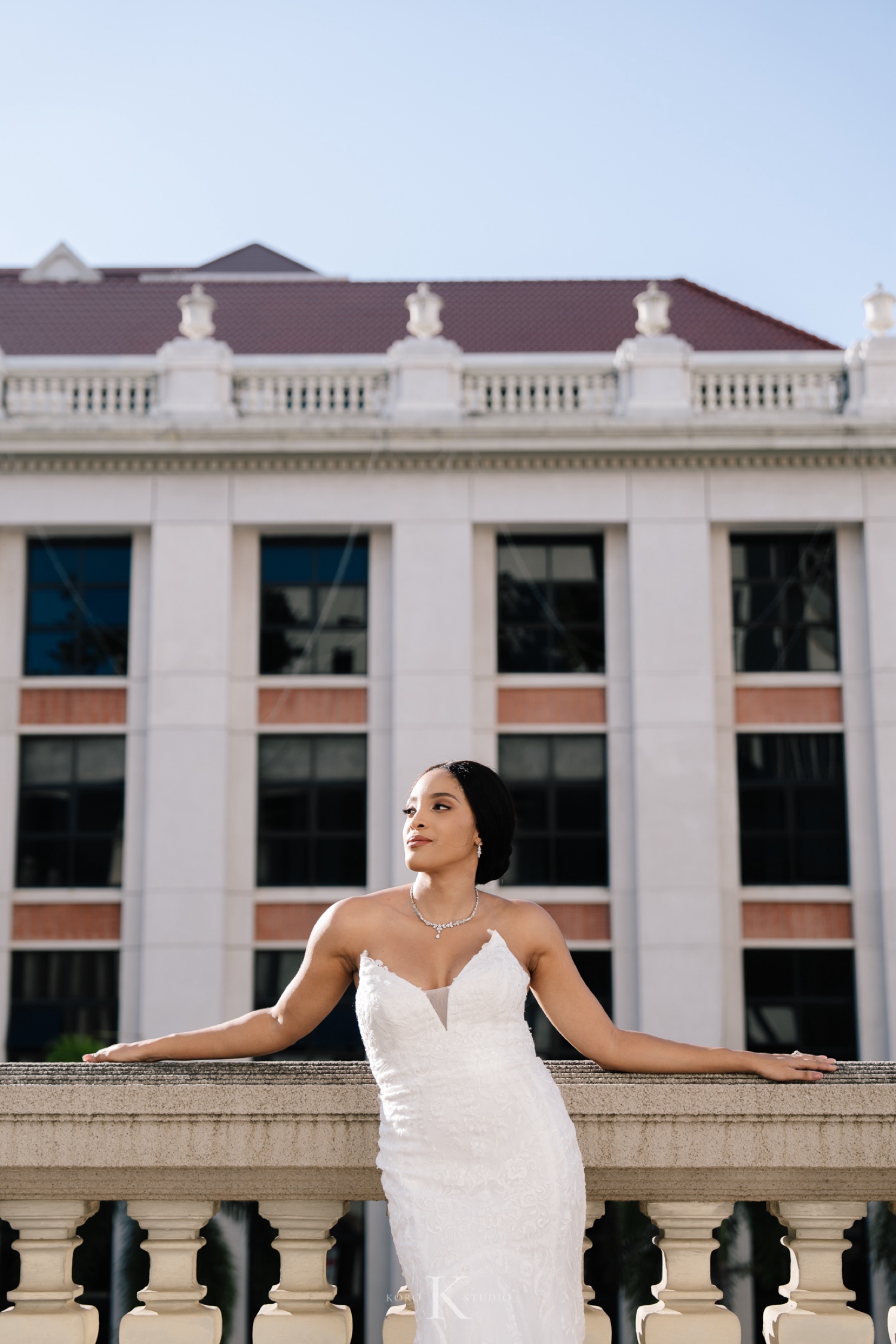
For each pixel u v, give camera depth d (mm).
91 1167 3277
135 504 23766
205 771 22906
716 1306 3406
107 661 23875
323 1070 3336
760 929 22938
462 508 23812
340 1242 20031
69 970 22750
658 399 23703
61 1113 3271
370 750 23500
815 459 23734
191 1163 3256
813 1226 3412
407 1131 2957
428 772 3340
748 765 23766
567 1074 3365
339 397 24125
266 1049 3414
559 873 23250
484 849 3350
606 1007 22609
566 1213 2910
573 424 23391
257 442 23438
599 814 23453
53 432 23234
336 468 23859
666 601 23547
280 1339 3320
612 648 23859
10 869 22938
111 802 23375
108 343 29188
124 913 22766
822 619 24266
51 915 22859
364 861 23203
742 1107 3273
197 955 22219
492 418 23500
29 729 23484
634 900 22734
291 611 24141
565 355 24141
